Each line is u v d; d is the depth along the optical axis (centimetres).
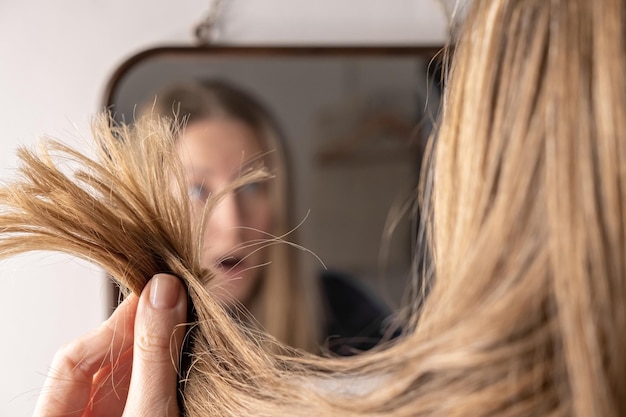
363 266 128
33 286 128
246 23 129
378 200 128
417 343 33
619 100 28
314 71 126
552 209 28
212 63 125
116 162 50
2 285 127
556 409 29
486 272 30
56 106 127
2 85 127
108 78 125
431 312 34
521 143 30
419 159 127
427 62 127
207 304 49
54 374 54
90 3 127
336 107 127
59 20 127
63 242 49
